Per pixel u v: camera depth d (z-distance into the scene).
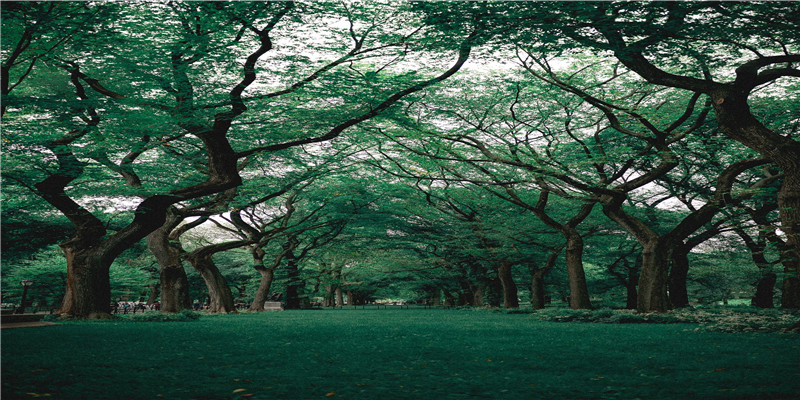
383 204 37.44
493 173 26.08
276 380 6.62
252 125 19.52
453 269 47.19
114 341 11.31
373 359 8.71
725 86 13.77
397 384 6.43
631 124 24.72
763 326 14.86
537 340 12.16
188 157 22.55
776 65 20.73
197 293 56.38
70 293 20.33
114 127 17.47
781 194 13.11
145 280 52.53
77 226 21.03
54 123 17.09
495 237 34.38
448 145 23.78
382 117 19.44
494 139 25.58
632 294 41.06
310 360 8.55
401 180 34.50
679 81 14.32
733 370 7.32
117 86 16.94
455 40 14.59
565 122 24.42
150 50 14.92
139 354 9.12
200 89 17.31
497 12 13.12
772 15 12.23
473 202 34.81
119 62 14.98
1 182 19.20
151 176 23.66
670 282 30.66
